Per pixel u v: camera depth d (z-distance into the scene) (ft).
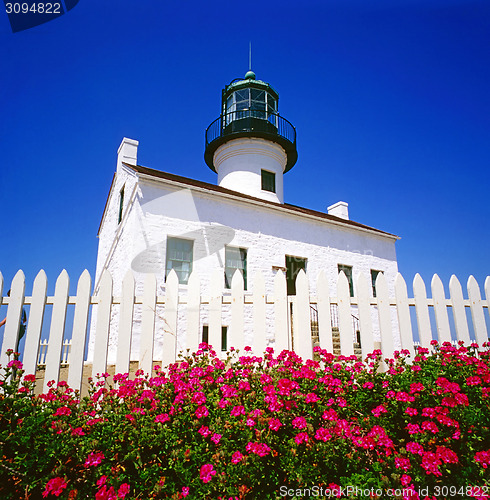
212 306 14.73
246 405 8.98
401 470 7.56
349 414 9.62
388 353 14.93
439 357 12.62
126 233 33.22
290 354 11.55
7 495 7.36
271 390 8.96
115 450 7.80
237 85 58.18
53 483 6.78
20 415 8.56
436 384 9.71
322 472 7.79
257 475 7.48
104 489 6.80
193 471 7.72
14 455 7.77
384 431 8.06
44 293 13.11
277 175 55.47
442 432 8.28
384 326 15.20
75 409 9.13
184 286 32.01
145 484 7.52
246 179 52.65
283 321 14.71
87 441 7.87
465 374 10.78
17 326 12.71
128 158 40.63
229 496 7.29
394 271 50.85
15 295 12.87
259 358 11.65
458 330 15.93
